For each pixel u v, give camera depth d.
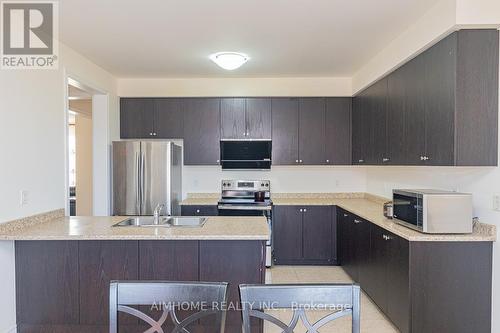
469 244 2.48
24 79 2.73
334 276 4.18
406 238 2.53
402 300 2.61
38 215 2.87
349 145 4.80
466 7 2.26
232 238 2.47
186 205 4.62
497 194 2.39
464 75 2.35
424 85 2.76
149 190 4.22
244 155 4.82
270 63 4.02
